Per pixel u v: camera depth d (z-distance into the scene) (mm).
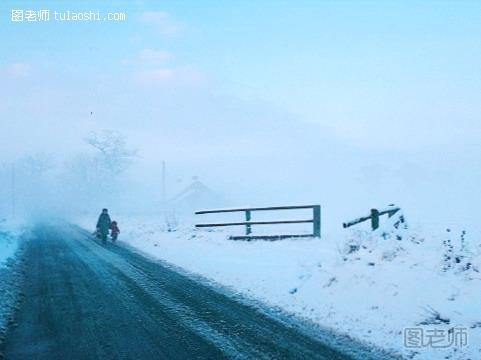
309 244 13398
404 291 7262
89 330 6578
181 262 12750
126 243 19344
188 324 6762
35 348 5871
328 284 8508
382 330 6238
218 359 5344
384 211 12398
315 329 6434
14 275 11070
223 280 9938
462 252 8250
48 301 8406
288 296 8312
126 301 8266
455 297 6750
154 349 5750
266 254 12664
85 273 11445
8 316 7332
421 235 10398
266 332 6332
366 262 8812
